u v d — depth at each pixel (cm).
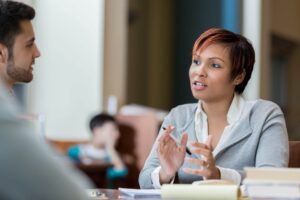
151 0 984
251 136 228
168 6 981
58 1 621
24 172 103
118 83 657
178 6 973
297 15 991
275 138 225
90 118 584
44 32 618
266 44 808
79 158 530
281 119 231
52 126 617
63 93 621
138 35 971
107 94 647
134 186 536
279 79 971
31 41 247
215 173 205
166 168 215
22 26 244
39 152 106
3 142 103
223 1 852
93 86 630
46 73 618
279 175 163
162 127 241
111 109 630
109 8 651
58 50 621
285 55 977
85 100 628
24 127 108
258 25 799
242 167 226
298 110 986
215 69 226
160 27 984
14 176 102
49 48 618
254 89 778
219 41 225
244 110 231
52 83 618
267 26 813
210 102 229
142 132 543
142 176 229
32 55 249
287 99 982
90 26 632
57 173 106
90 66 631
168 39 980
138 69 972
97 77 632
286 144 227
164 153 215
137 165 540
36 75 613
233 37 227
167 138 215
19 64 245
